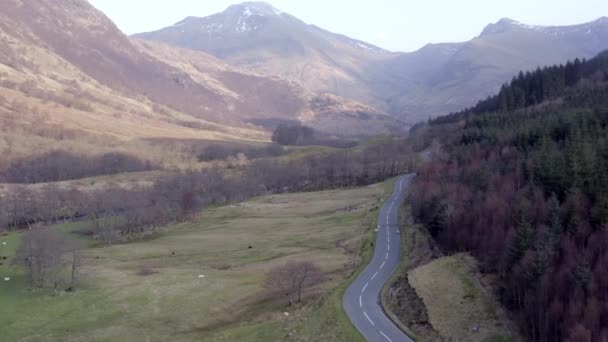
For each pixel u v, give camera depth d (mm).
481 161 131375
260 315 84625
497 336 65438
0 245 141500
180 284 101438
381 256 101250
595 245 73500
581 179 92000
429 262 91938
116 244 149625
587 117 136875
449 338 66062
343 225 140000
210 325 83625
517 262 73062
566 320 61719
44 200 192875
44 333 80438
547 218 83688
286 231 147000
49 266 103562
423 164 182625
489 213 93500
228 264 117375
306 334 71562
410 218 130125
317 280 93250
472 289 76000
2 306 90812
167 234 161250
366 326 68875
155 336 80000
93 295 97000
